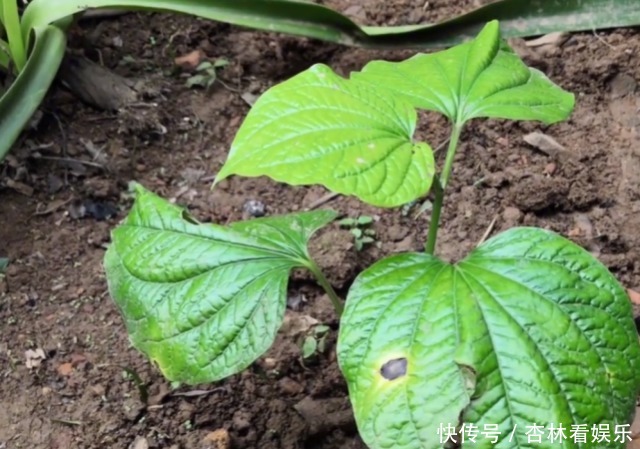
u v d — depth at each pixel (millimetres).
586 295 517
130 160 794
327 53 864
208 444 652
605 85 840
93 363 686
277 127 520
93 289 724
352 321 516
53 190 774
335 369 687
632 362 511
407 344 504
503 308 510
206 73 848
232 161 509
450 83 584
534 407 493
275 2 810
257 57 865
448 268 528
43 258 738
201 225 588
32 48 792
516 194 771
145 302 574
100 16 873
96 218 764
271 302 563
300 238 599
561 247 531
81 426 657
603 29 860
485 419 493
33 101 750
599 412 497
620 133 811
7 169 778
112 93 819
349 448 663
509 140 807
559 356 501
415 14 896
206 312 565
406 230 758
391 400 498
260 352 556
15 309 711
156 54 860
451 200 775
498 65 596
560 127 813
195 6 804
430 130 817
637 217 764
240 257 578
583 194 773
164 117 819
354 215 766
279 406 669
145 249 583
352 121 525
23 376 679
